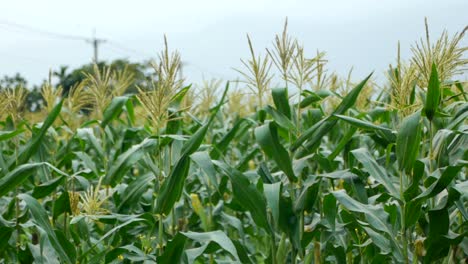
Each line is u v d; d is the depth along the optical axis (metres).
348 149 6.93
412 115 5.94
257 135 6.13
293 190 6.29
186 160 6.05
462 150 6.13
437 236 5.96
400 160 5.95
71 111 7.80
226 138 6.88
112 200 7.43
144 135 8.66
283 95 6.39
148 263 6.20
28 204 5.92
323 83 6.88
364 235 6.52
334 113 6.21
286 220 6.07
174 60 6.18
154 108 6.28
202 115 8.95
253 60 6.39
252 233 7.96
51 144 7.70
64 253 5.96
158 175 6.47
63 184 7.48
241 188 6.04
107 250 6.50
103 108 7.48
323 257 6.52
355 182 6.12
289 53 6.28
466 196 5.80
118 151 7.57
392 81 6.12
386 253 6.14
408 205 5.98
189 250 6.09
